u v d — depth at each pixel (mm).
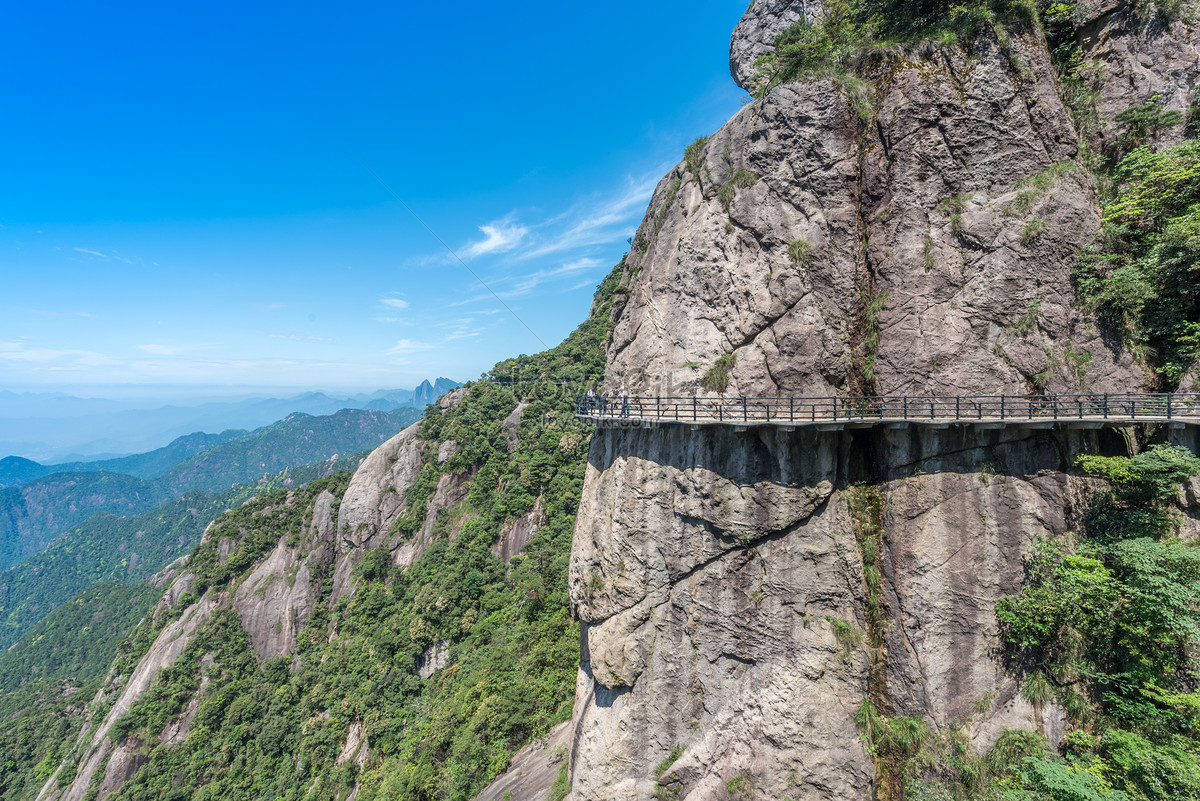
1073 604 17250
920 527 19547
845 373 21250
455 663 50750
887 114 21219
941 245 20281
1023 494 18688
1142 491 17641
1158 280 18922
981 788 17422
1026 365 19250
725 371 22625
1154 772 15227
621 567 25000
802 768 19781
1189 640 16359
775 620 20969
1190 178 18688
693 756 22219
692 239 24609
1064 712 17469
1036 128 20156
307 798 47469
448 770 35469
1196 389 18078
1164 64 20578
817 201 22047
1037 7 21703
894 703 19469
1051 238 19422
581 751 26109
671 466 23703
